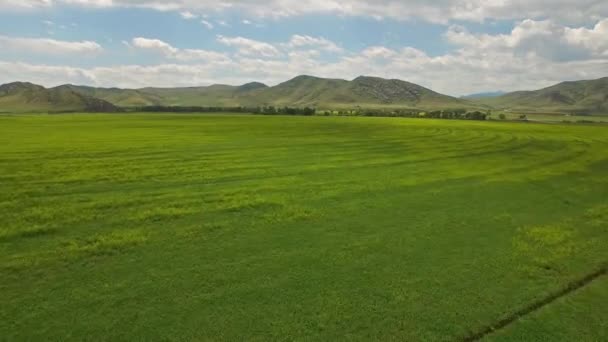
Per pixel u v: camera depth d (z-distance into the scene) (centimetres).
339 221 1841
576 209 2175
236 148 4350
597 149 5112
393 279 1281
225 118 11894
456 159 3944
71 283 1184
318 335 977
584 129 8769
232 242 1552
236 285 1209
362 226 1783
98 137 5391
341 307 1104
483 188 2598
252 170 3031
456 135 6794
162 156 3631
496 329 1033
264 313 1063
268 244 1543
